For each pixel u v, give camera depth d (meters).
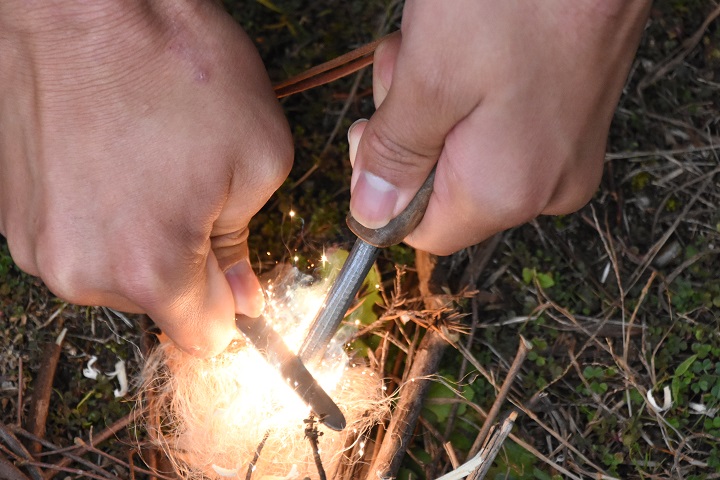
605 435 0.39
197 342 0.35
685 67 0.47
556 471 0.39
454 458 0.36
